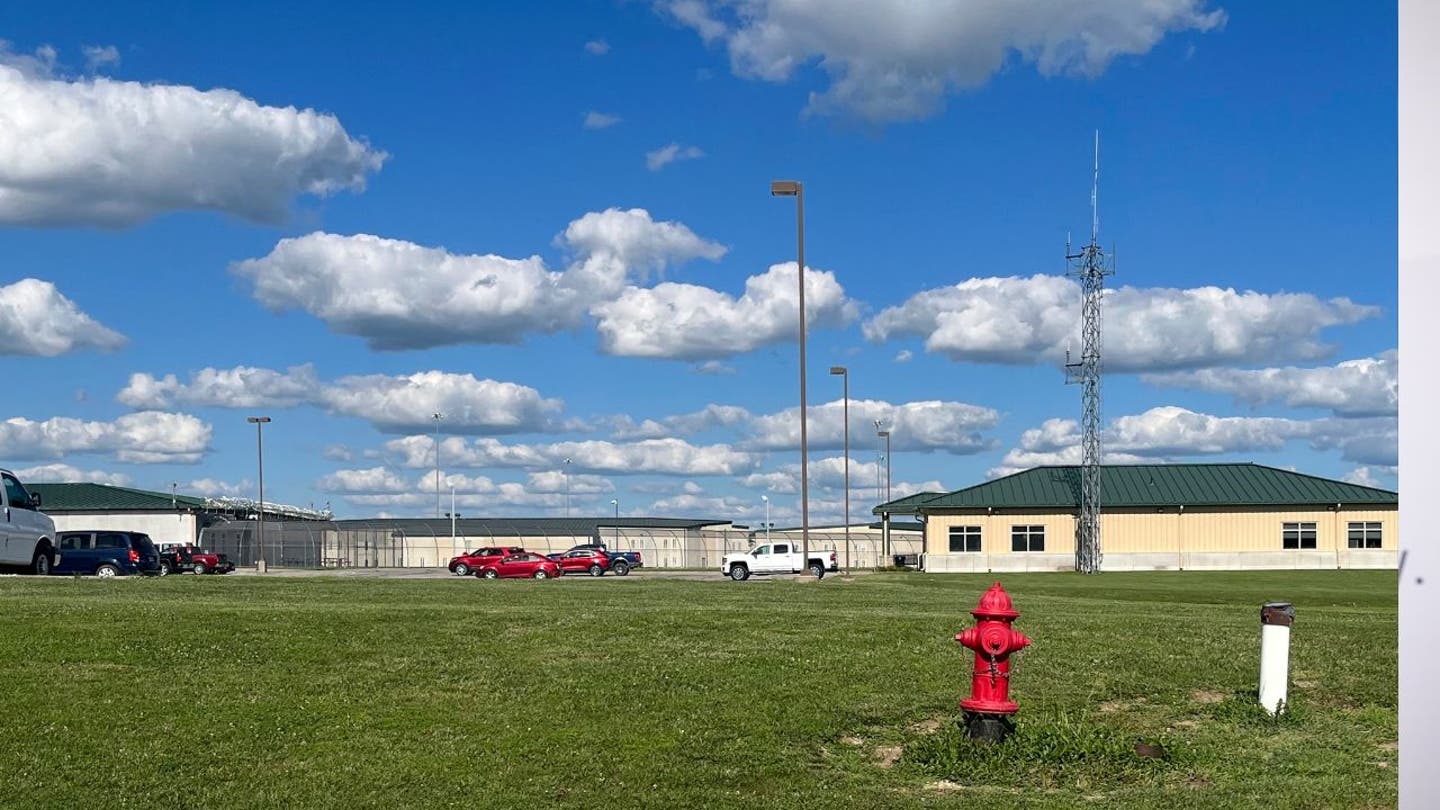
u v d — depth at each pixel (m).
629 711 9.95
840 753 9.02
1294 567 69.56
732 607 18.42
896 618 15.45
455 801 7.82
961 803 7.76
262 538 75.44
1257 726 9.83
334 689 10.55
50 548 29.34
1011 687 10.95
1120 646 13.02
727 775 8.38
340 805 7.75
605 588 27.20
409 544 90.69
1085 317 70.62
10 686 10.31
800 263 40.25
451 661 11.72
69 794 7.88
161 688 10.43
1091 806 7.70
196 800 7.84
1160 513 70.50
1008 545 71.12
